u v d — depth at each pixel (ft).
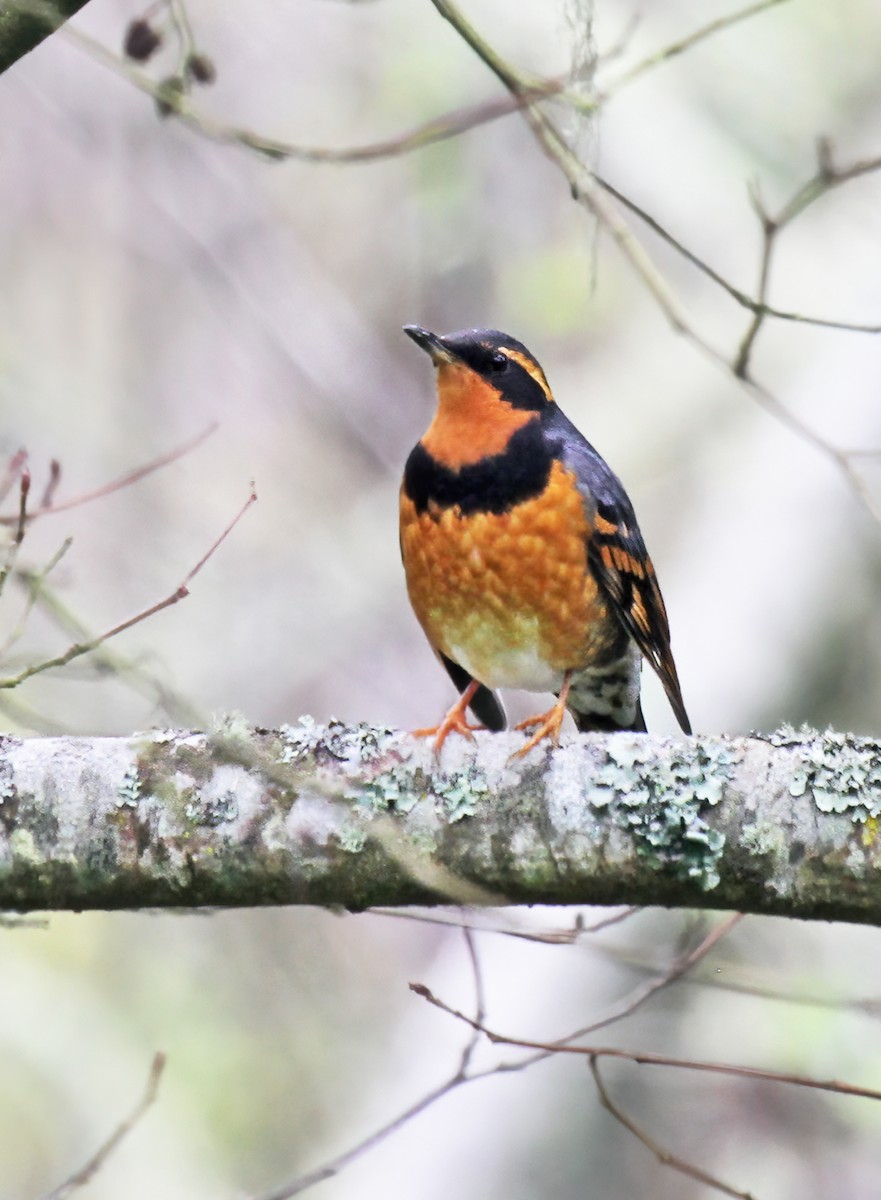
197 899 23.13
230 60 53.88
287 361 54.80
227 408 54.29
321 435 54.75
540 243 53.21
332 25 53.57
